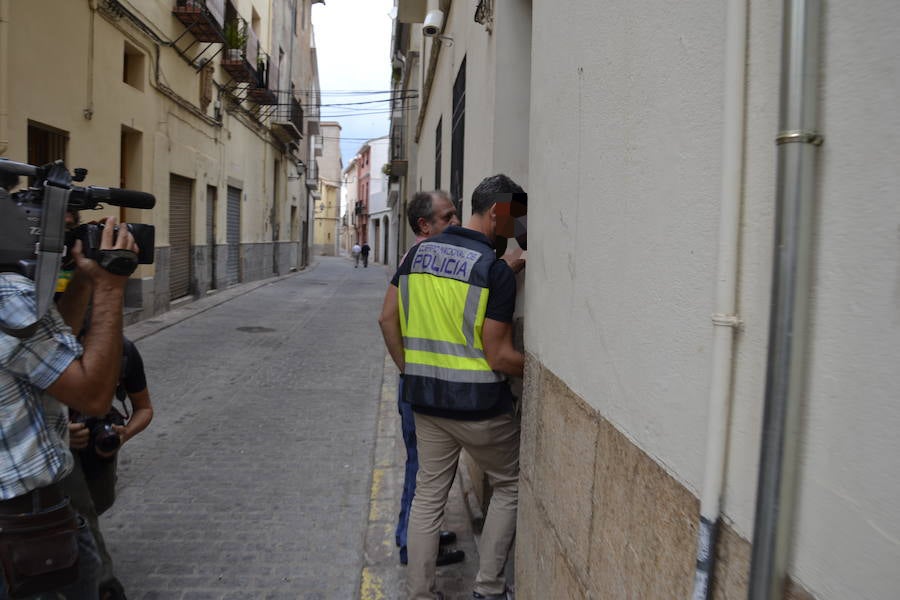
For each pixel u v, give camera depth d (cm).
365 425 616
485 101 432
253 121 2098
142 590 327
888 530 77
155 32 1177
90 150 946
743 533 108
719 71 118
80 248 183
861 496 82
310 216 4078
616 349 168
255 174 2166
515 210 316
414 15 1261
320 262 4656
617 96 170
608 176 176
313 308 1562
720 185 116
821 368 90
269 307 1537
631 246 159
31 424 179
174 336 1067
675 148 135
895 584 76
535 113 277
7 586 182
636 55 157
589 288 192
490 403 282
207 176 1579
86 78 927
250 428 598
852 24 84
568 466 210
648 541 145
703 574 116
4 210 171
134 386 304
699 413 124
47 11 819
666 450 138
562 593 211
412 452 361
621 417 164
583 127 201
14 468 176
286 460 518
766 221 105
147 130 1175
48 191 175
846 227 85
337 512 423
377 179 5994
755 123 108
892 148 77
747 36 110
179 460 512
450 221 352
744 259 111
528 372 277
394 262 3294
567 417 213
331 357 949
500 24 384
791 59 92
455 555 363
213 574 345
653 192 145
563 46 229
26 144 778
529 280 282
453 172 672
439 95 891
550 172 245
